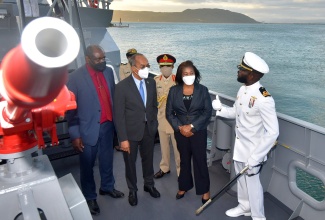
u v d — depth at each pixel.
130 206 3.03
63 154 3.65
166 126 3.41
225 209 2.96
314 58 119.44
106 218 2.85
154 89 2.94
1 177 1.17
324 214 2.57
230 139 3.44
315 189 10.55
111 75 2.88
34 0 3.99
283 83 75.12
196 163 2.92
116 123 2.79
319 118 50.59
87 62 2.62
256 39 198.25
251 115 2.44
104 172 3.11
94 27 5.49
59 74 0.59
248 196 2.65
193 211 2.94
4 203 1.10
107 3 6.02
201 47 141.25
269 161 3.07
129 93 2.76
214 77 77.19
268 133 2.32
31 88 0.60
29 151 1.13
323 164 2.51
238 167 2.73
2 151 1.08
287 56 123.69
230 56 115.06
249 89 2.44
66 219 1.19
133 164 2.98
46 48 0.56
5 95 0.68
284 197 3.01
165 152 3.57
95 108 2.69
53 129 1.09
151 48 126.31
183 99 2.80
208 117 2.83
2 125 0.98
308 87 71.50
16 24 3.75
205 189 2.97
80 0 5.39
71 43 0.58
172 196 3.21
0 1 3.64
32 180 1.17
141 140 3.01
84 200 1.38
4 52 3.69
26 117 0.98
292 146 2.83
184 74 2.69
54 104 1.02
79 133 2.71
